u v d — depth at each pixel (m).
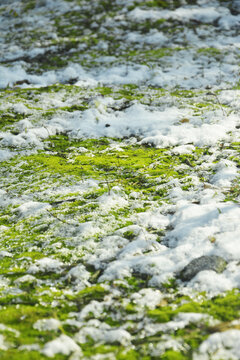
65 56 12.98
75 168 5.51
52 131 7.30
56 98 9.15
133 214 4.07
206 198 4.09
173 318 2.47
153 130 6.82
